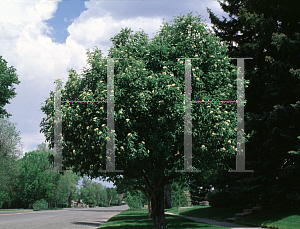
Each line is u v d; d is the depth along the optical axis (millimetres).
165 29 14266
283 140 17281
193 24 13500
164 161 12398
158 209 14438
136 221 20609
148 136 11961
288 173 16562
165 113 11469
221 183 21672
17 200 80000
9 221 22172
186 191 47219
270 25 18734
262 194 18016
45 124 13359
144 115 11914
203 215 24906
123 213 37312
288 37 18016
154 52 13141
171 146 12172
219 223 18062
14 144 47875
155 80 11750
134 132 11367
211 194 23406
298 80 16469
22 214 33875
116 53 12891
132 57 12906
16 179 70688
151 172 12625
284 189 17047
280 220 14500
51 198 79125
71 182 83125
